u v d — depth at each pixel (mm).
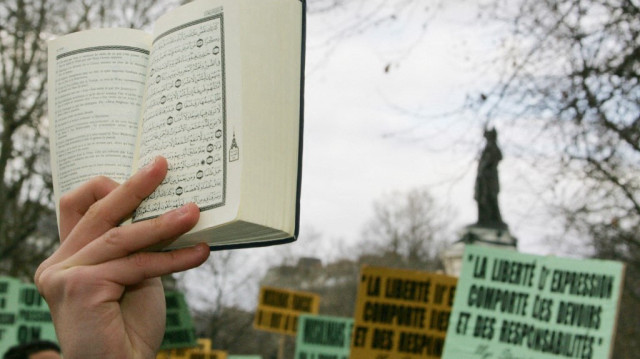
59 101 1965
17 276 22281
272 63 1599
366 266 9195
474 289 7004
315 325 14680
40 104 19828
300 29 1646
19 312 12070
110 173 1865
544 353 6707
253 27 1590
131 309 1893
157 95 1722
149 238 1599
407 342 9031
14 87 19578
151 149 1702
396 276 9148
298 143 1620
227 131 1568
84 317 1673
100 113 1902
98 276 1653
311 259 55688
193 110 1634
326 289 57219
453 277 9086
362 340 9078
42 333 12039
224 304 44656
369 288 9172
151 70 1768
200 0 1675
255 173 1540
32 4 17969
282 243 1618
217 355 17859
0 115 19797
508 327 6871
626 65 9039
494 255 7008
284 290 17875
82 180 1887
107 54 1935
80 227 1684
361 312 9141
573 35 8828
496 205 10727
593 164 10039
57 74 1979
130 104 1894
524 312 6848
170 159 1649
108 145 1883
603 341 6508
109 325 1695
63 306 1685
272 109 1583
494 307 6934
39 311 12102
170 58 1708
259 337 51969
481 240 11031
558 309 6734
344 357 14547
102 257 1653
